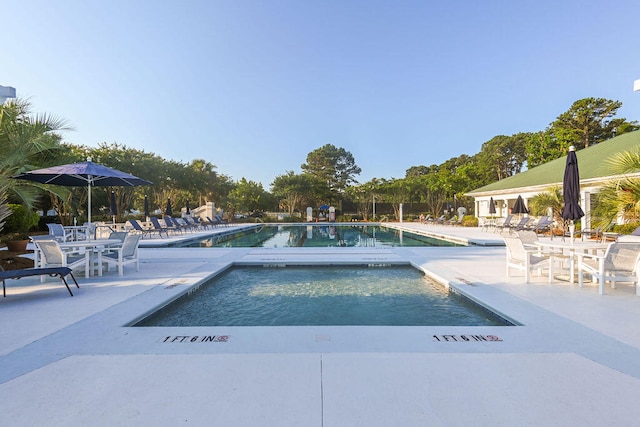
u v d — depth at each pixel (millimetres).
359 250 10672
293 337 3297
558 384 2354
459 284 5750
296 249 11078
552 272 5816
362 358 2785
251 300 5539
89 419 1949
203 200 36375
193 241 15672
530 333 3395
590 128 32062
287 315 4781
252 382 2385
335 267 8242
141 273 6871
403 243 14523
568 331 3447
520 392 2244
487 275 6551
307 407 2062
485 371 2555
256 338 3273
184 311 4988
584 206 16094
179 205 35000
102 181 8258
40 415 1995
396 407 2064
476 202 27422
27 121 7477
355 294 5875
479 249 10906
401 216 33219
